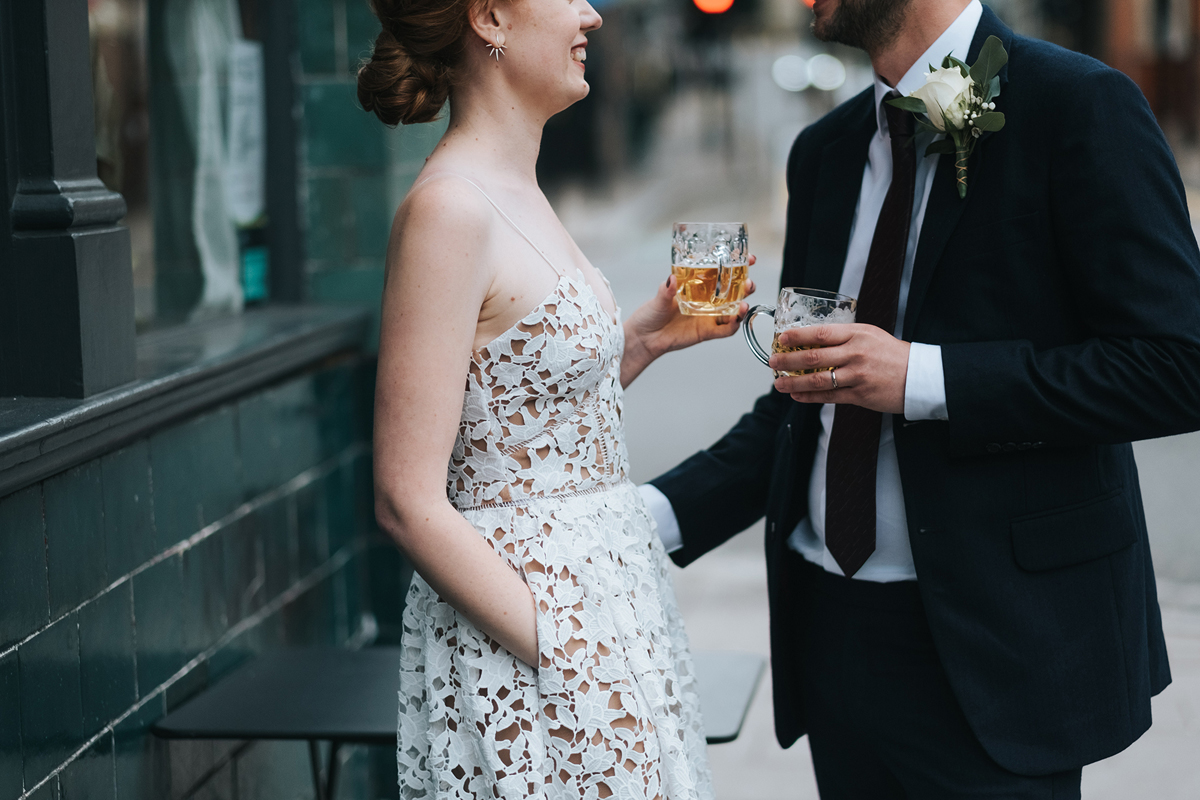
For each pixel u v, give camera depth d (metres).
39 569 1.92
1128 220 1.65
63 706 1.99
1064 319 1.75
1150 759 3.55
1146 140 1.68
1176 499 5.70
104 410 2.00
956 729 1.86
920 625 1.88
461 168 1.59
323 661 2.61
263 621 2.82
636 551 1.71
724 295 1.87
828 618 2.00
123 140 2.73
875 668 1.93
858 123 2.00
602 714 1.58
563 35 1.61
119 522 2.18
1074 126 1.69
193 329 2.91
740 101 25.00
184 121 2.96
